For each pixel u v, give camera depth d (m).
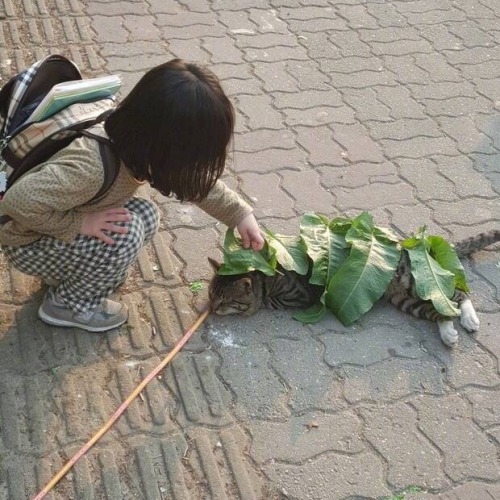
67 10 5.63
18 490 2.62
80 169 2.57
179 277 3.54
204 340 3.25
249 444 2.85
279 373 3.13
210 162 2.51
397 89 5.20
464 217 4.10
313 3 6.21
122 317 3.24
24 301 3.30
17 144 2.66
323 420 2.96
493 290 3.65
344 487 2.74
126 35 5.44
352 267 3.32
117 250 2.93
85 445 2.77
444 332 3.32
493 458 2.89
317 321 3.38
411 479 2.79
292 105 4.91
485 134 4.81
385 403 3.06
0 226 2.85
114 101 2.89
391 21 6.06
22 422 2.83
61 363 3.06
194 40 5.50
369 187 4.27
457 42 5.85
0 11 5.50
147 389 3.00
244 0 6.12
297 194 4.16
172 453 2.78
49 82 2.75
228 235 3.36
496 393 3.15
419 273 3.36
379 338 3.34
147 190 4.04
